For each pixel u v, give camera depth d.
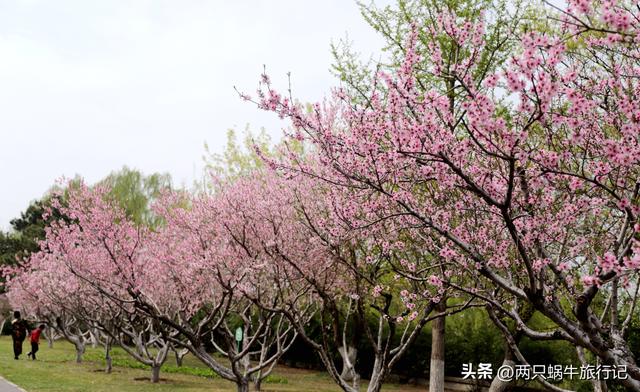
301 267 9.46
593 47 5.58
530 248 5.74
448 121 4.59
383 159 5.02
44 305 19.44
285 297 11.20
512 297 6.81
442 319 10.22
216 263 10.06
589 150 5.53
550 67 4.73
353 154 5.18
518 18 9.48
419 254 7.68
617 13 3.44
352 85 8.88
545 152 5.04
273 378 16.50
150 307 11.07
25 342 28.72
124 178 29.12
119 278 11.50
